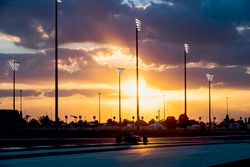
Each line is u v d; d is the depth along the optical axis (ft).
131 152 188.03
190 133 437.58
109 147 210.79
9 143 226.79
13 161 133.80
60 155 160.66
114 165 134.41
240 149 220.43
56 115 251.39
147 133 400.67
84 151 178.09
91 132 351.25
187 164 144.56
